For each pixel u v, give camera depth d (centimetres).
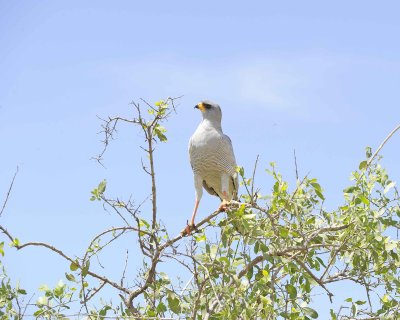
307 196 1054
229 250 1044
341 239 1064
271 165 1064
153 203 1139
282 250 1068
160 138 1136
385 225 1094
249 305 979
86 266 1075
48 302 1090
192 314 1011
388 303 1085
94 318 1080
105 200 1098
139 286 1127
